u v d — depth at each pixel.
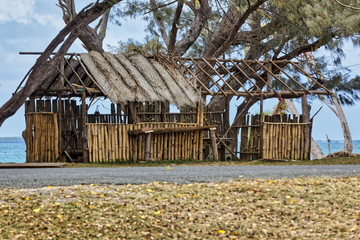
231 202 9.87
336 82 32.09
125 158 23.72
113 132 23.59
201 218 8.74
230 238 7.62
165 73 25.78
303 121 25.77
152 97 23.92
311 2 29.48
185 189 11.10
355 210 9.28
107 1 23.80
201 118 25.27
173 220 8.60
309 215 8.91
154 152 24.22
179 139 24.69
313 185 11.59
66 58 25.03
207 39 37.22
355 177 13.20
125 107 24.53
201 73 30.52
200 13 35.41
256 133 25.67
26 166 19.34
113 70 24.94
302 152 25.31
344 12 29.05
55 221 8.41
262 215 8.94
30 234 7.70
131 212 9.03
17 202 9.67
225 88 30.75
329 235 7.68
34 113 23.56
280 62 28.28
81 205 9.47
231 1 31.19
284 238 7.59
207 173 14.39
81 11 23.78
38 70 23.05
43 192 10.70
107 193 10.61
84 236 7.67
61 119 24.02
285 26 33.72
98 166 20.73
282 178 13.09
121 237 7.66
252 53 35.91
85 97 23.33
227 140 26.62
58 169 16.64
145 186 11.54
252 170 15.60
